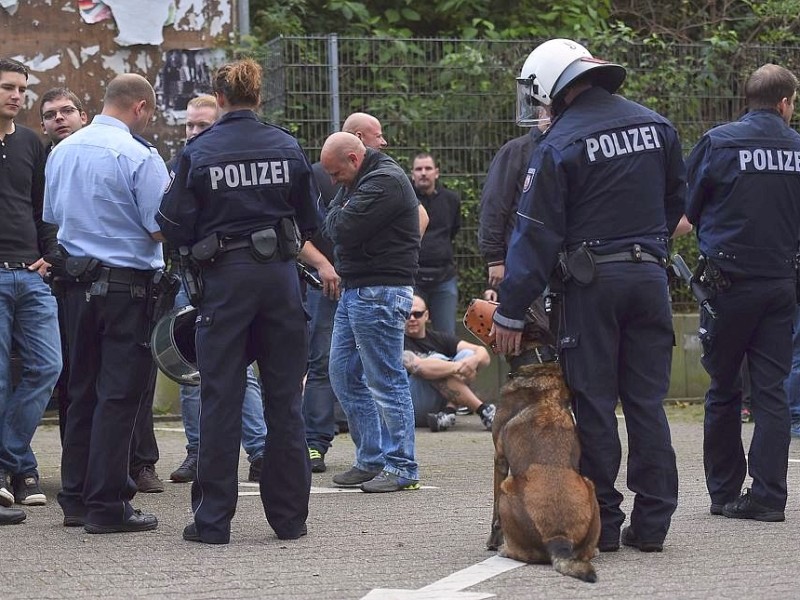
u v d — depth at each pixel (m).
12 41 14.10
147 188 7.53
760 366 8.21
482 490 9.39
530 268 6.91
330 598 6.07
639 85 15.66
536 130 9.92
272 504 7.56
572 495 6.61
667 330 7.21
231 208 7.29
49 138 9.48
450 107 15.12
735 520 8.19
